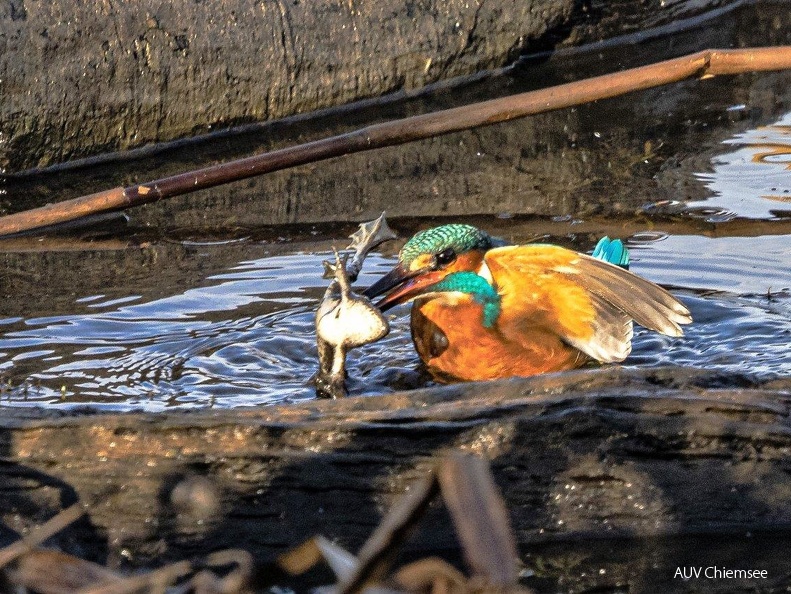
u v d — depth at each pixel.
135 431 5.46
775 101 12.79
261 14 12.45
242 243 9.64
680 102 12.89
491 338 7.41
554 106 10.27
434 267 7.43
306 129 12.68
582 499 5.56
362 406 5.74
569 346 7.58
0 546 5.31
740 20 15.09
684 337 7.72
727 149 11.41
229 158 11.92
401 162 11.62
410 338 8.12
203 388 7.09
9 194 11.16
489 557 3.29
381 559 3.32
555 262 7.20
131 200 9.78
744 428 5.54
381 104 13.22
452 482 3.38
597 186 10.60
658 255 9.01
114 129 11.95
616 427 5.54
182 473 5.45
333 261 9.11
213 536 5.46
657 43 14.57
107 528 5.44
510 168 11.23
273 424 5.50
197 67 12.18
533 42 14.12
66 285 8.77
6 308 8.32
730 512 5.57
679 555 5.43
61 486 5.44
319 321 7.04
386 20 13.05
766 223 9.59
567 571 5.32
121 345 7.70
